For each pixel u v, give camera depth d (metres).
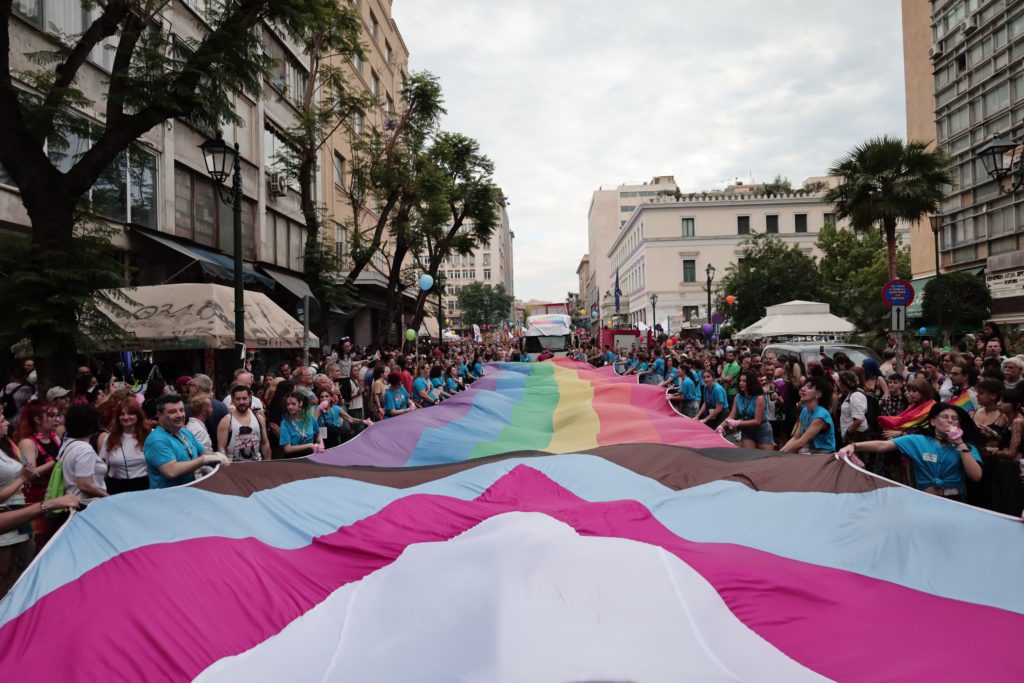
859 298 38.09
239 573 3.87
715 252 62.50
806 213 62.03
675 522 4.81
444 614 3.39
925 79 31.62
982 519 4.03
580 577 3.55
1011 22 25.53
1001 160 13.87
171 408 5.59
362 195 23.83
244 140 20.80
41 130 8.94
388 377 11.45
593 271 132.88
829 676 2.96
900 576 3.84
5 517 4.15
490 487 5.81
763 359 13.85
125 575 3.55
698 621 3.30
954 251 30.48
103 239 9.59
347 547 4.55
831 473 5.01
